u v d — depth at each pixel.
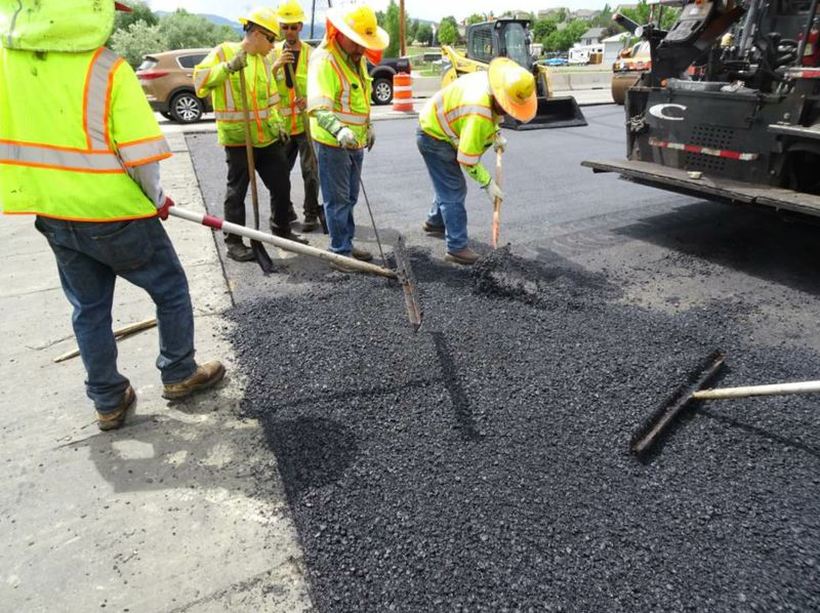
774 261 4.64
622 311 3.72
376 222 5.55
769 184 4.36
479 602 1.82
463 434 2.55
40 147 2.06
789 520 2.12
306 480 2.30
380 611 1.79
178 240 4.93
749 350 3.29
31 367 3.12
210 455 2.46
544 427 2.59
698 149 4.78
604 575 1.90
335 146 3.88
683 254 4.79
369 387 2.89
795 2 4.64
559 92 19.36
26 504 2.21
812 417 2.67
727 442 2.52
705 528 2.09
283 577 1.91
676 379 2.92
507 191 6.74
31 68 1.98
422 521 2.11
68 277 2.36
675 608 1.80
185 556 1.99
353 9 3.63
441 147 4.13
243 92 3.91
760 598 1.83
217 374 2.91
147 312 3.66
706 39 4.97
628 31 5.38
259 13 3.70
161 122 12.96
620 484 2.28
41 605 1.81
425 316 3.57
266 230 5.24
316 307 3.74
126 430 2.61
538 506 2.17
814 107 4.02
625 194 6.61
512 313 3.63
